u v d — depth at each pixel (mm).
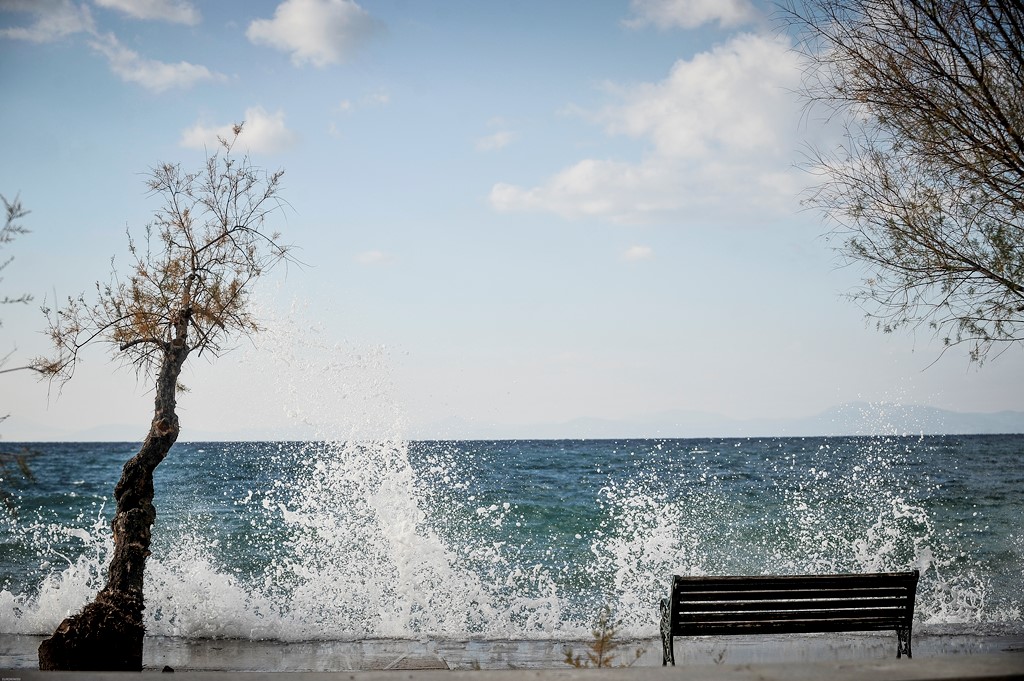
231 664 7277
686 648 7812
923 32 5277
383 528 12391
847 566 12844
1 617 9281
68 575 10164
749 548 14312
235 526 17375
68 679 3066
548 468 39531
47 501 24797
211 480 31828
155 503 22969
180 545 14594
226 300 6949
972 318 5645
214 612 8992
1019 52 5016
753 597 5477
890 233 5758
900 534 15883
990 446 69438
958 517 18453
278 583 11266
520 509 19922
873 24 5477
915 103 5383
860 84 5633
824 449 68062
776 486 27406
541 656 7688
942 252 5613
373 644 8320
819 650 7598
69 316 6121
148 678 3102
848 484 28266
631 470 37750
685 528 16562
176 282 6930
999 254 5445
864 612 5637
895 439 104000
